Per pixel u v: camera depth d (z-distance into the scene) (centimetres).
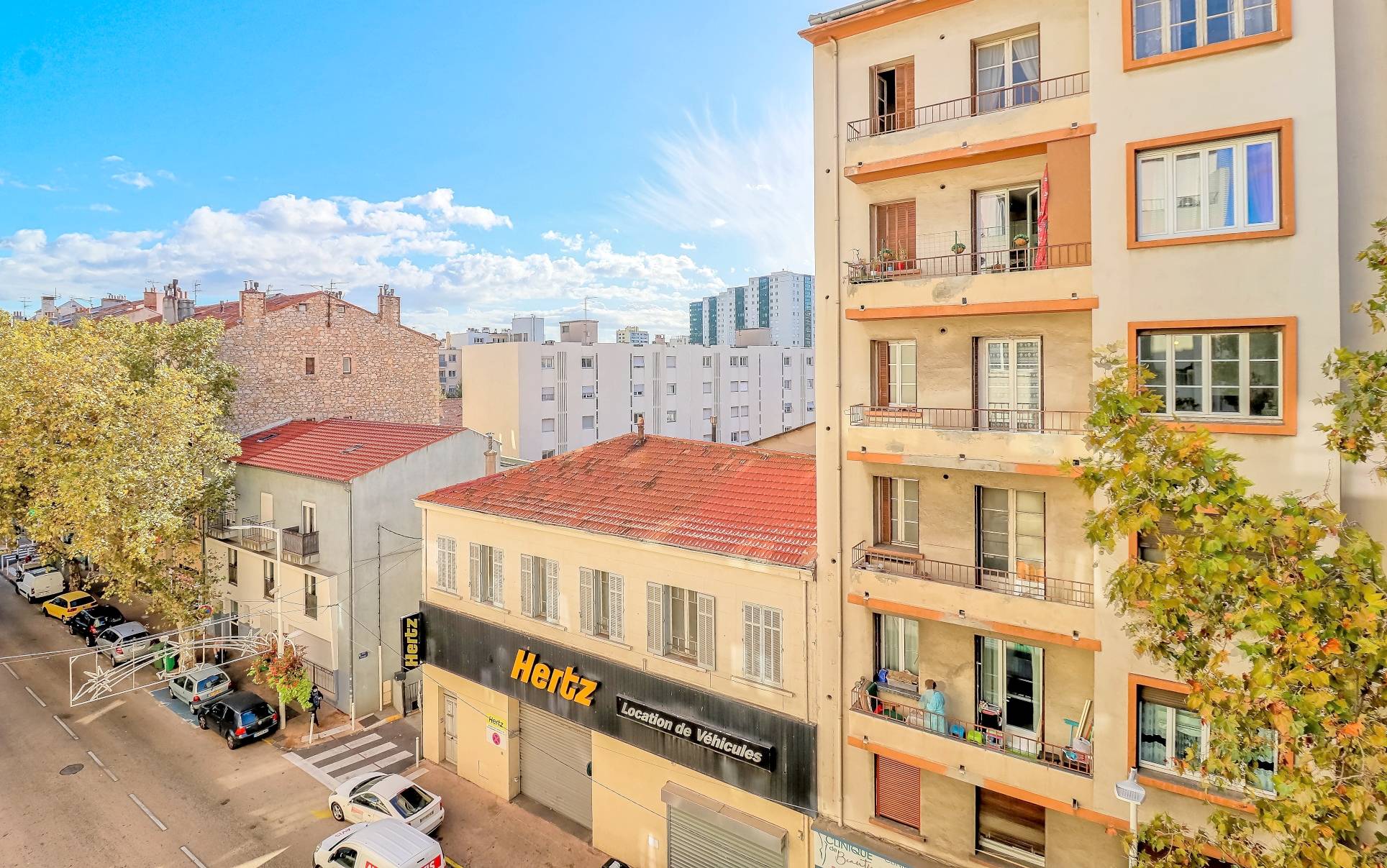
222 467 2886
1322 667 618
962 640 1358
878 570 1373
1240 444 1056
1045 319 1263
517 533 2011
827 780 1474
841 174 1455
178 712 2566
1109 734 1154
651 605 1723
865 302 1362
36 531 2581
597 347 5828
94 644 3117
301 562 2623
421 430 3031
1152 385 1123
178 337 3216
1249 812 1027
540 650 1933
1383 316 1011
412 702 2675
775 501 1802
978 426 1340
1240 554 660
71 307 6575
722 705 1589
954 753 1281
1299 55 1012
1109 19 1136
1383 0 1026
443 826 1930
